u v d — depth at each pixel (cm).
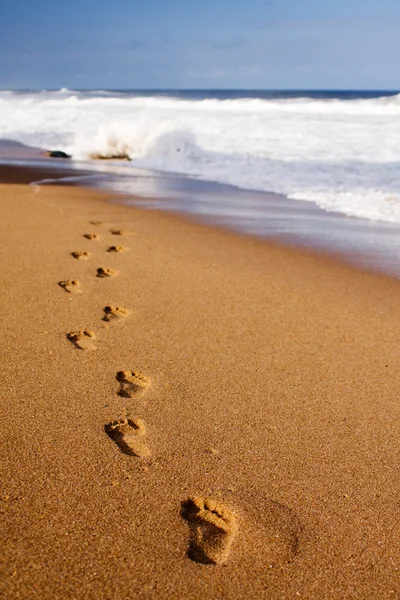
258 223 589
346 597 145
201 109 2588
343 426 222
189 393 240
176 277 396
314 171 921
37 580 142
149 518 166
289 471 193
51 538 156
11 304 322
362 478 192
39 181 816
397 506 179
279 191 781
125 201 682
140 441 204
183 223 576
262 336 305
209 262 440
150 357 271
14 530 158
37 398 227
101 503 171
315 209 668
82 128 1705
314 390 250
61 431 206
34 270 385
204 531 162
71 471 184
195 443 205
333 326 327
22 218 545
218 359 274
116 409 223
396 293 391
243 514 171
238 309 343
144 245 478
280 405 235
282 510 174
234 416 225
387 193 748
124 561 150
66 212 593
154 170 991
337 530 167
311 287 396
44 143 1391
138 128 1197
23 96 3791
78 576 144
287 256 472
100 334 292
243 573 149
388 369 274
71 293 347
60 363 258
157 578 145
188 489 180
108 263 415
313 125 1594
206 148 1173
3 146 1324
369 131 1435
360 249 499
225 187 816
